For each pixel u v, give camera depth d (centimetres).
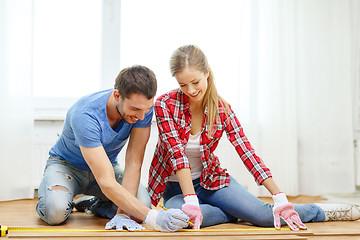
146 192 190
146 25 323
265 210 176
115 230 160
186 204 167
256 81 314
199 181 193
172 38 324
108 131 169
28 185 285
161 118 180
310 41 328
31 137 287
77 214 214
